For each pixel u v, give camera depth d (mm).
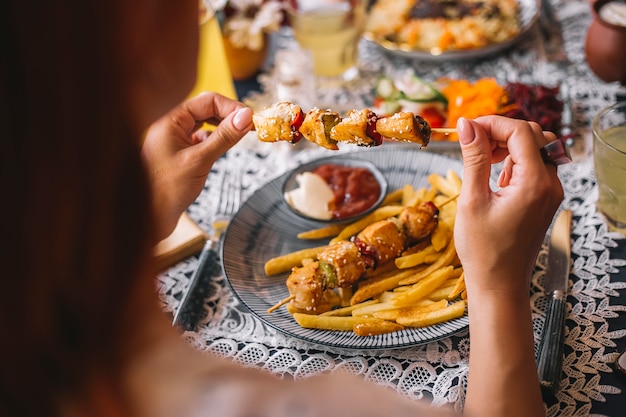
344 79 1013
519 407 577
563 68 985
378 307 695
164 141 740
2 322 343
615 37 912
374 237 718
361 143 663
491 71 995
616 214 765
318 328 689
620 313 696
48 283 344
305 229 792
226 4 1013
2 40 307
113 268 357
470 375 597
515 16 1044
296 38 1018
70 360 365
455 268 726
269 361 691
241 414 424
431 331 673
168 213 731
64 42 312
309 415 430
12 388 357
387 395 460
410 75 930
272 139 688
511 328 596
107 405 384
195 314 729
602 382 646
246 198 846
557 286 712
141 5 361
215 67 943
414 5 1061
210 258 773
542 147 638
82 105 323
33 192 325
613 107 784
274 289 737
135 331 400
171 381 430
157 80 425
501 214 608
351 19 983
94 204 339
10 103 313
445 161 824
